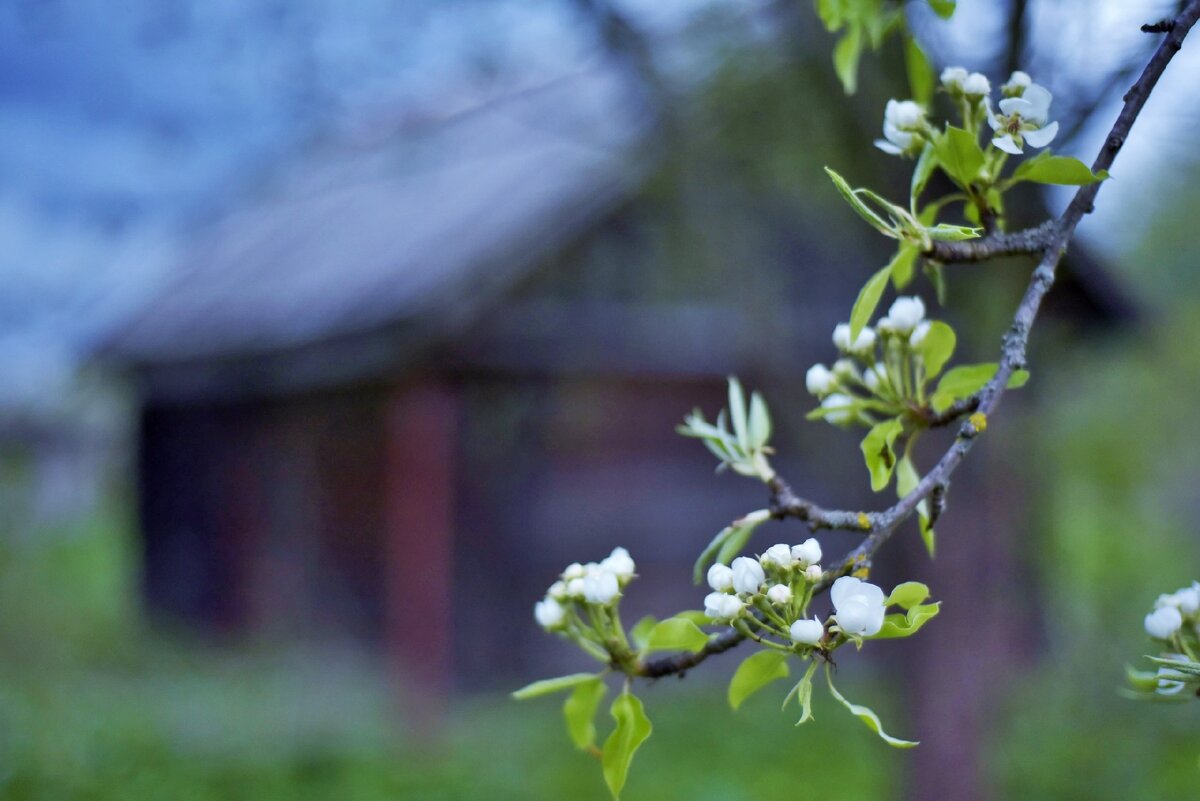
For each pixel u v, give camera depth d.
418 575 8.30
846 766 7.05
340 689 8.53
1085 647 7.11
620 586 1.23
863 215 1.08
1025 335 1.09
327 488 10.02
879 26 1.60
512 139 10.57
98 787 6.60
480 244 7.84
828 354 7.54
